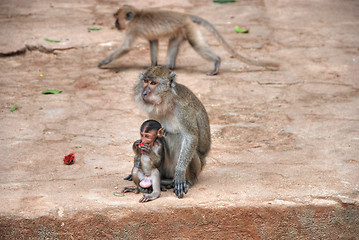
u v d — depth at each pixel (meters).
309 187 8.24
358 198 7.87
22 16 21.19
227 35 19.36
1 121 11.45
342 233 7.84
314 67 15.71
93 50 17.39
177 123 7.92
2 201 7.68
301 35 19.17
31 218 7.32
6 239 7.41
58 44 17.41
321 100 13.02
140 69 15.82
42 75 15.01
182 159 7.86
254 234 7.70
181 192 7.80
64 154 9.79
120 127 11.27
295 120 11.71
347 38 18.64
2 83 14.19
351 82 14.37
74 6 23.31
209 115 12.09
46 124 11.38
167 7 23.39
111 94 13.53
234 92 13.69
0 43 17.22
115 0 24.69
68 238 7.46
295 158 9.61
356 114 12.00
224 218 7.57
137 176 7.88
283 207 7.64
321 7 23.31
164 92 7.67
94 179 8.62
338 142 10.35
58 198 7.79
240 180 8.56
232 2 24.48
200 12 22.64
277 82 14.45
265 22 21.03
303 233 7.76
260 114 12.13
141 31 15.35
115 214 7.45
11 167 9.13
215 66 15.20
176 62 16.66
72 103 12.80
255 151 10.07
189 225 7.56
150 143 7.57
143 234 7.55
